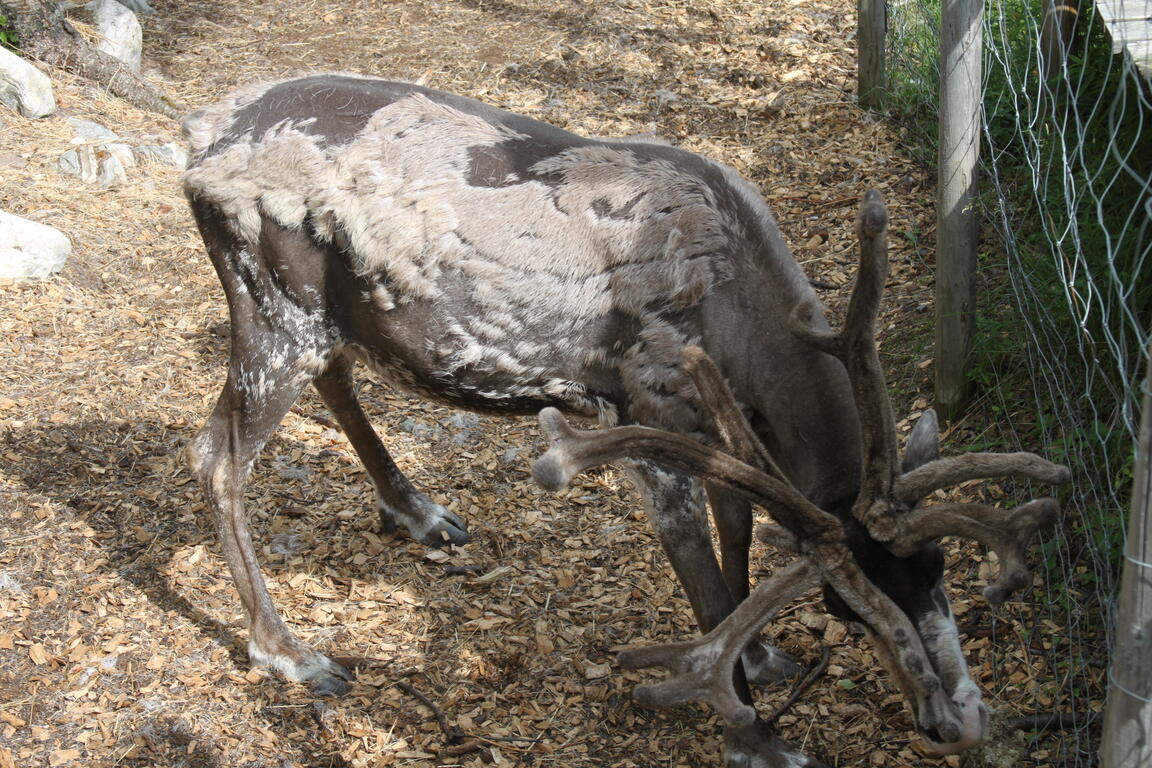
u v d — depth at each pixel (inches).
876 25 189.2
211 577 134.6
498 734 120.5
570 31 236.8
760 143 190.7
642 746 119.3
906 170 179.2
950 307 137.7
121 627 129.0
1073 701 114.1
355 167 118.7
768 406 114.0
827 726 119.3
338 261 120.6
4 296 168.7
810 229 171.6
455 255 117.9
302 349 124.1
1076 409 128.4
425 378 123.0
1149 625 85.6
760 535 106.1
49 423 151.0
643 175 116.9
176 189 193.0
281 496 145.3
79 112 209.5
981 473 103.8
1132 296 124.3
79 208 185.2
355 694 124.0
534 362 119.6
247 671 125.8
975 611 124.7
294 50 241.1
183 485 144.3
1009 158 157.8
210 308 170.6
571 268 117.1
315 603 133.2
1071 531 125.2
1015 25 164.4
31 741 119.0
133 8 259.6
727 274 114.3
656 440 103.5
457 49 234.5
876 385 103.4
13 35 217.5
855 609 103.6
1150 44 122.7
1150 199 99.5
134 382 157.6
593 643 128.5
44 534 137.6
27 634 127.6
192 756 118.5
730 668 101.8
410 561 137.9
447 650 128.3
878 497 104.3
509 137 119.6
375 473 139.2
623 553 137.3
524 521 141.8
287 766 118.0
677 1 243.0
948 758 114.8
